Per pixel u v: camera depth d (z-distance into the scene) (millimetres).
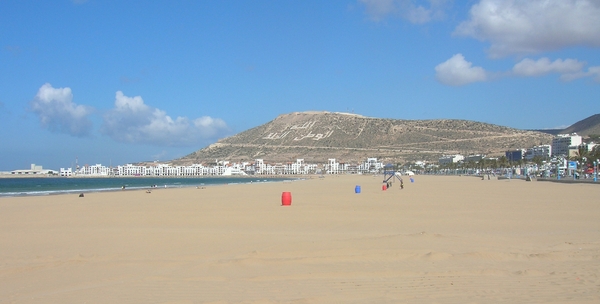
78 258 12727
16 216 26234
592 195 43188
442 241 14539
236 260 11875
